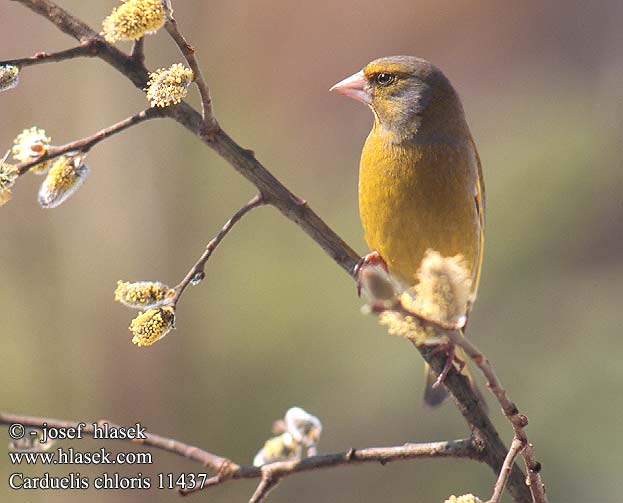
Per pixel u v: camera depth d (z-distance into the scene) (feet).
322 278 47.19
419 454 15.31
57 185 15.08
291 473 15.38
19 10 50.26
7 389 43.57
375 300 10.96
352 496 39.91
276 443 16.69
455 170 22.68
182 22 53.83
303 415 16.81
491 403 41.78
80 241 46.52
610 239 51.19
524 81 60.18
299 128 55.98
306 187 54.70
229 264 47.78
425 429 42.63
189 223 48.24
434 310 10.89
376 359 44.75
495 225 51.93
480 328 47.78
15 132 49.60
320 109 56.70
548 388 43.86
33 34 50.11
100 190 47.01
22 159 14.78
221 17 54.95
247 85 56.03
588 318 47.60
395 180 22.62
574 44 60.44
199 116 15.53
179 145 47.98
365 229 23.58
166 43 48.37
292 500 39.86
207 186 48.75
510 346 46.68
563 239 51.44
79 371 44.78
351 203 53.62
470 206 22.99
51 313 45.44
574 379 43.98
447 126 22.75
